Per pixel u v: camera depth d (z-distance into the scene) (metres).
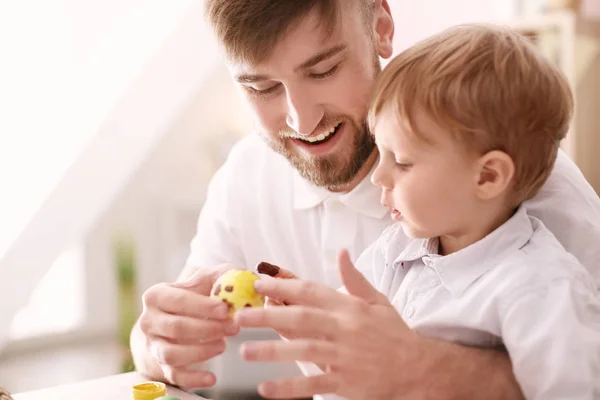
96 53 2.79
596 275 0.95
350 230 1.29
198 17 2.83
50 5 2.72
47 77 2.73
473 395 0.81
